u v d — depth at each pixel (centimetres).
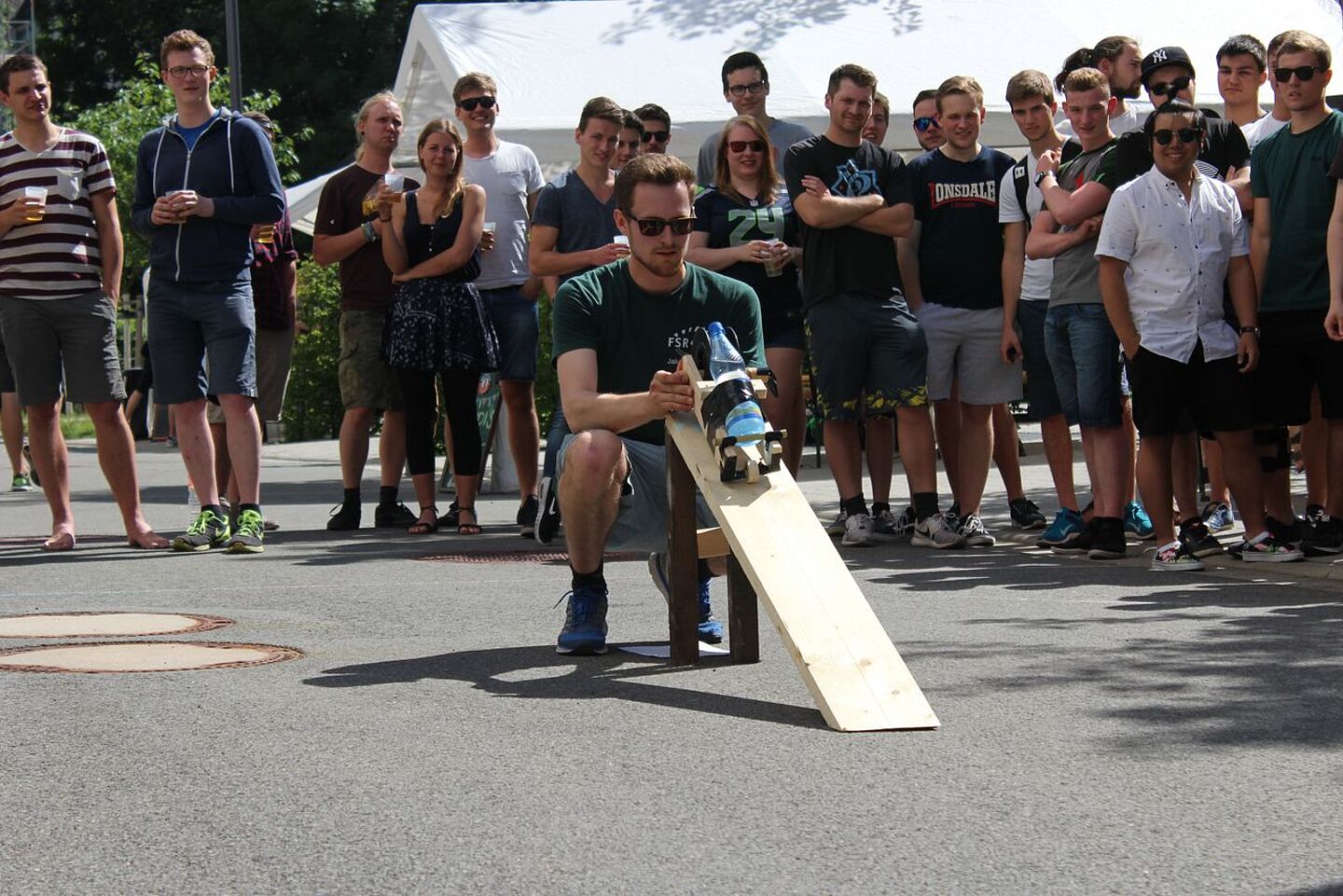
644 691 823
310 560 1420
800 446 1595
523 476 1734
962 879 525
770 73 2530
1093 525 1409
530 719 758
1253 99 1509
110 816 602
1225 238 1309
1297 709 770
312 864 545
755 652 904
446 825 587
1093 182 1388
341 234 1747
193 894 517
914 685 758
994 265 1539
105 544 1559
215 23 7200
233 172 1493
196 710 779
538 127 2419
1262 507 1323
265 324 1720
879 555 1440
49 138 1483
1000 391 1528
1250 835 570
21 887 525
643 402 889
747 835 574
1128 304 1304
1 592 1208
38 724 748
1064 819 592
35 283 1473
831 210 1484
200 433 1516
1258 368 1328
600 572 942
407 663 905
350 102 7206
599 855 552
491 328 1702
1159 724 741
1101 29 2706
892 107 2467
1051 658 902
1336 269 1256
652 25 2652
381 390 1747
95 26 7506
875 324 1514
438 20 2641
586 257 1603
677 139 2466
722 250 1516
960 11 2684
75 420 5097
